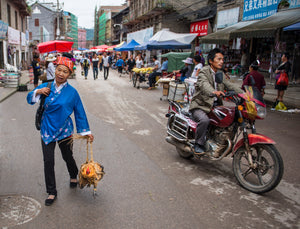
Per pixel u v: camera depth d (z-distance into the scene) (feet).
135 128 22.76
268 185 11.80
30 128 21.98
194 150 14.39
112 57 122.11
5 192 11.83
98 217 10.18
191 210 10.80
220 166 15.47
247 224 9.98
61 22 200.34
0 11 73.20
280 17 37.47
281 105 30.78
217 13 68.69
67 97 10.78
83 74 74.02
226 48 67.10
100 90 45.68
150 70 49.47
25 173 13.79
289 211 10.94
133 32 145.69
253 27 36.76
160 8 97.19
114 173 14.02
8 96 37.35
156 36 59.67
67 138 11.33
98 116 26.73
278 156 11.53
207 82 13.44
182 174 14.21
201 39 50.90
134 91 45.75
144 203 11.23
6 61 74.74
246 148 12.55
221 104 14.89
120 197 11.66
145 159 16.11
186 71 34.50
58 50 53.36
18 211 10.41
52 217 10.09
